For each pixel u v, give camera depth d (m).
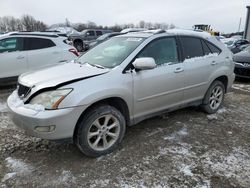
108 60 3.79
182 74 4.20
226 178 3.03
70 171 3.15
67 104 3.00
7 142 3.86
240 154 3.56
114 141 3.55
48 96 3.04
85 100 3.09
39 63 7.34
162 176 3.05
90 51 4.46
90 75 3.29
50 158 3.44
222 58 4.94
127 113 3.67
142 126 4.45
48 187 2.87
